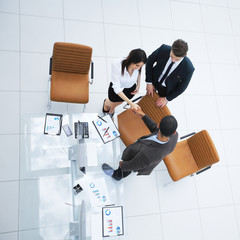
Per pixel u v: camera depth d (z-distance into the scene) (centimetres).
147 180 325
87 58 270
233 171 359
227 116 385
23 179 217
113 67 242
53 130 234
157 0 404
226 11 438
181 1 418
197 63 400
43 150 227
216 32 423
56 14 353
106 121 250
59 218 215
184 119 368
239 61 420
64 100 278
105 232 215
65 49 257
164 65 250
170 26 402
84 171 228
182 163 282
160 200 322
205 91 389
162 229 313
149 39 387
